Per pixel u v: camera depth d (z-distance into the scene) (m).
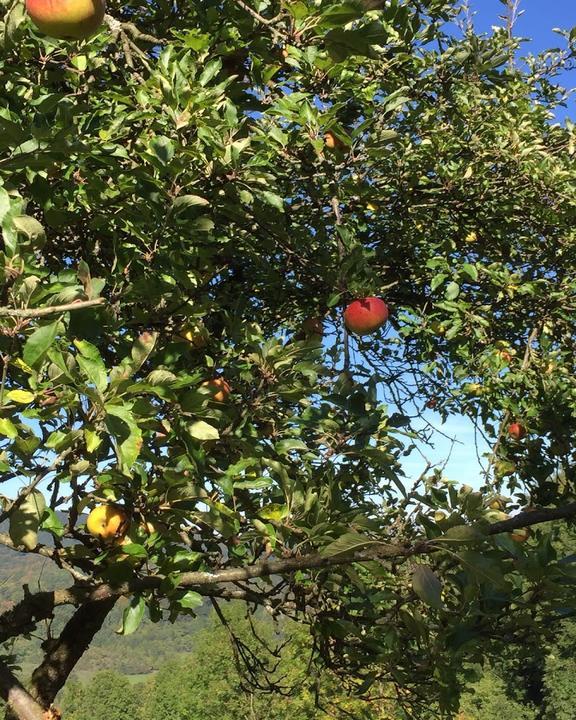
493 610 2.32
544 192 5.12
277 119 3.47
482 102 5.42
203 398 2.26
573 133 5.79
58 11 1.65
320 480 2.98
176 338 3.11
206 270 3.26
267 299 4.86
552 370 4.98
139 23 4.09
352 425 3.04
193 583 2.39
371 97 4.15
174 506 2.45
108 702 61.44
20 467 2.08
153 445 2.60
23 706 2.30
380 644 2.96
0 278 1.67
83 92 2.87
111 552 2.37
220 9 3.52
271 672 4.43
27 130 1.84
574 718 32.41
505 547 1.97
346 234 3.25
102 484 2.33
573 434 4.45
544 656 2.68
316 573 2.96
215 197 2.99
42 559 2.80
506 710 36.22
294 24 2.24
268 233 3.65
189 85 2.68
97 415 1.81
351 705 10.28
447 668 2.43
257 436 2.96
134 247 2.79
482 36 5.30
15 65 2.62
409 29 3.95
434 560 2.36
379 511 3.55
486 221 5.38
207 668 29.42
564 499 4.26
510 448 4.66
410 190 5.08
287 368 2.96
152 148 2.46
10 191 2.08
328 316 4.86
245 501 2.99
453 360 5.67
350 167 3.68
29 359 1.66
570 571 1.97
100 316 2.39
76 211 2.86
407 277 5.49
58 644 3.59
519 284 4.79
